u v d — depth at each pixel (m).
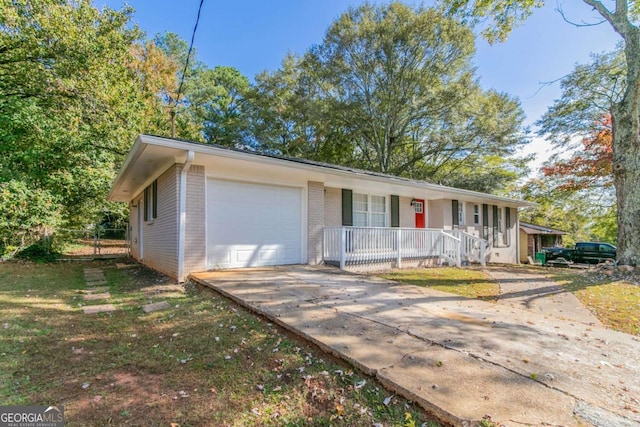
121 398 2.40
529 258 20.72
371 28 20.38
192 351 3.22
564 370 2.58
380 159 23.30
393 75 21.33
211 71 29.20
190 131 21.11
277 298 4.66
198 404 2.32
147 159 6.97
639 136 8.85
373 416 2.13
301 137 25.52
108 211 16.89
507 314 4.32
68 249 15.60
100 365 2.95
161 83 20.39
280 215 8.61
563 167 18.30
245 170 7.79
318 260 9.25
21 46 10.53
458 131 21.31
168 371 2.83
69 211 14.08
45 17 10.07
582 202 20.80
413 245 10.91
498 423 1.87
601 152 16.44
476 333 3.39
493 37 11.01
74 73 11.05
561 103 16.70
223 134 26.95
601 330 3.80
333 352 2.88
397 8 20.09
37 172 11.41
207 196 7.36
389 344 3.01
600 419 1.92
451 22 18.48
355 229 9.22
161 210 8.28
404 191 12.08
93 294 5.80
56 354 3.18
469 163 23.33
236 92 29.75
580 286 7.11
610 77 13.89
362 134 23.91
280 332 3.57
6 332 3.74
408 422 2.04
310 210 9.16
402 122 22.53
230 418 2.16
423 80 20.27
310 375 2.66
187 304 4.91
